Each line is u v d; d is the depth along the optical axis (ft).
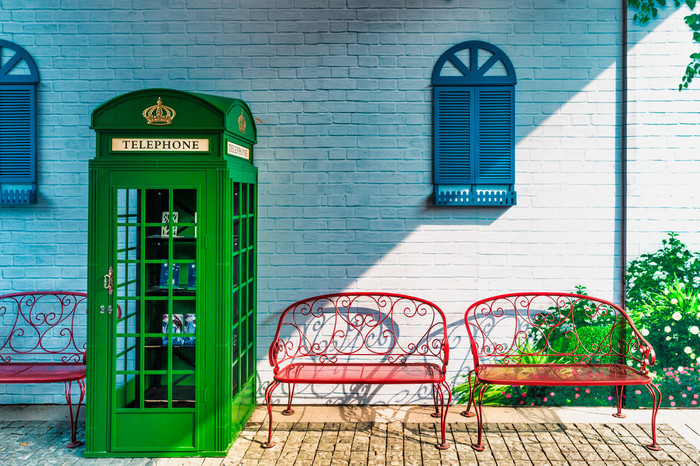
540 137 15.60
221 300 12.42
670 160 15.31
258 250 15.76
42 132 15.66
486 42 15.46
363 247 15.72
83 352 15.69
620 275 15.58
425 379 13.33
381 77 15.62
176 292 13.08
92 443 12.46
